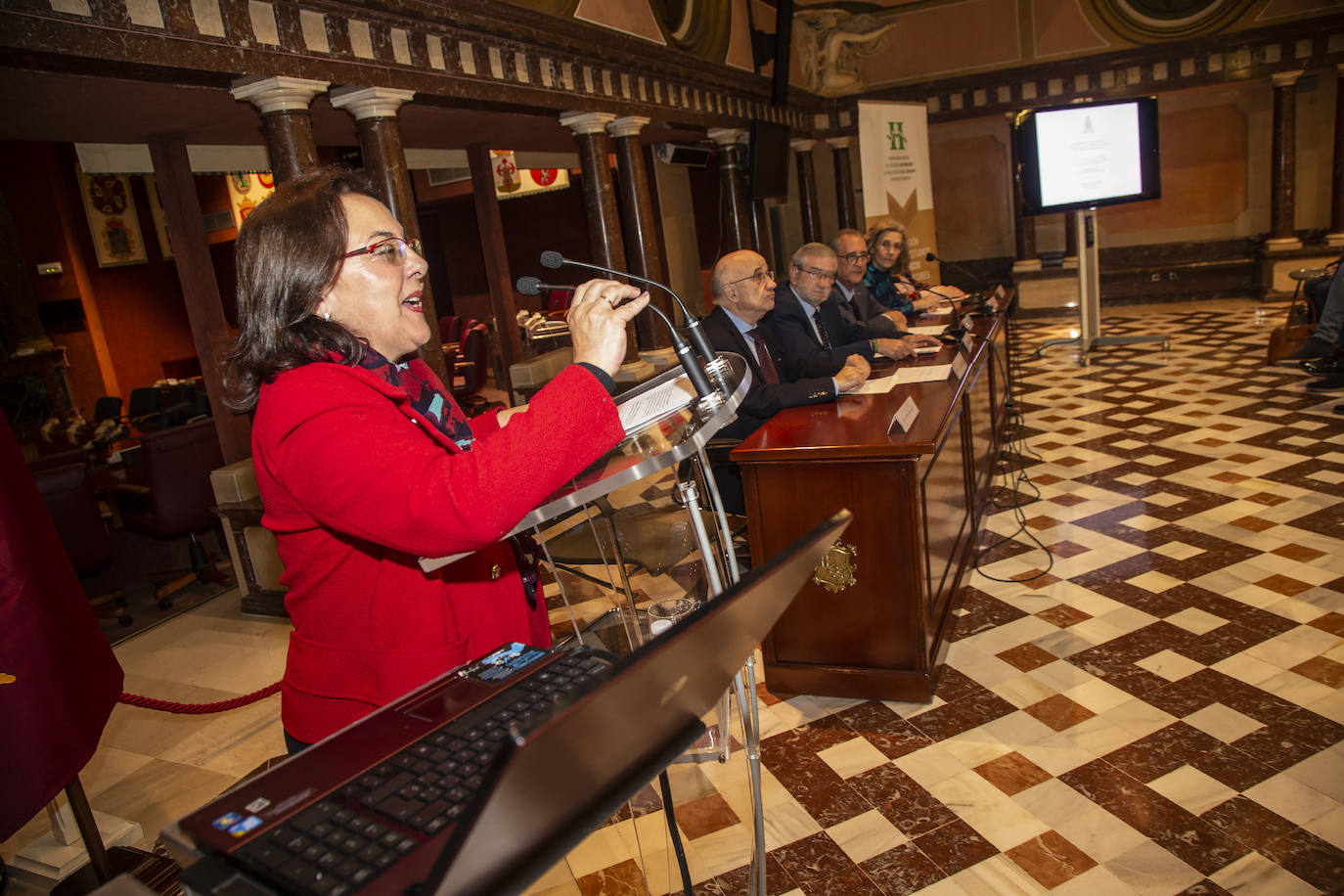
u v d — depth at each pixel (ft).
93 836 6.52
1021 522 13.92
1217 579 11.23
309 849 2.32
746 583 2.52
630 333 20.71
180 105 12.35
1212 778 7.50
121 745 10.12
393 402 3.40
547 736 1.87
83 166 14.64
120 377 39.42
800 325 14.06
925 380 11.52
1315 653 9.27
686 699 2.61
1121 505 14.21
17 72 9.65
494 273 23.43
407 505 2.78
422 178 44.32
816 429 9.45
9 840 8.66
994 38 35.47
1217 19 32.60
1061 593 11.34
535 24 16.37
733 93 26.20
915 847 7.03
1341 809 6.95
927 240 30.60
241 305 3.34
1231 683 8.89
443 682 3.17
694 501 3.98
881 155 28.86
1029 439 18.63
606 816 2.36
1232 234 36.78
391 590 3.51
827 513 8.83
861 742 8.51
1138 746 8.02
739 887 5.41
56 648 5.74
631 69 20.42
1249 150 35.91
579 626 4.51
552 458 2.82
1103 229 38.60
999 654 9.94
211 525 15.05
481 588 3.77
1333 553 11.59
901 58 36.76
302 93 11.76
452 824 2.36
